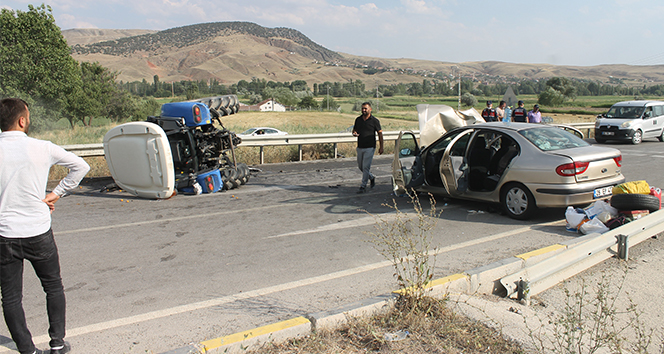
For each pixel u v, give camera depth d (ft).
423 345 9.84
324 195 28.99
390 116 257.96
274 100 432.66
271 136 45.29
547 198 20.40
